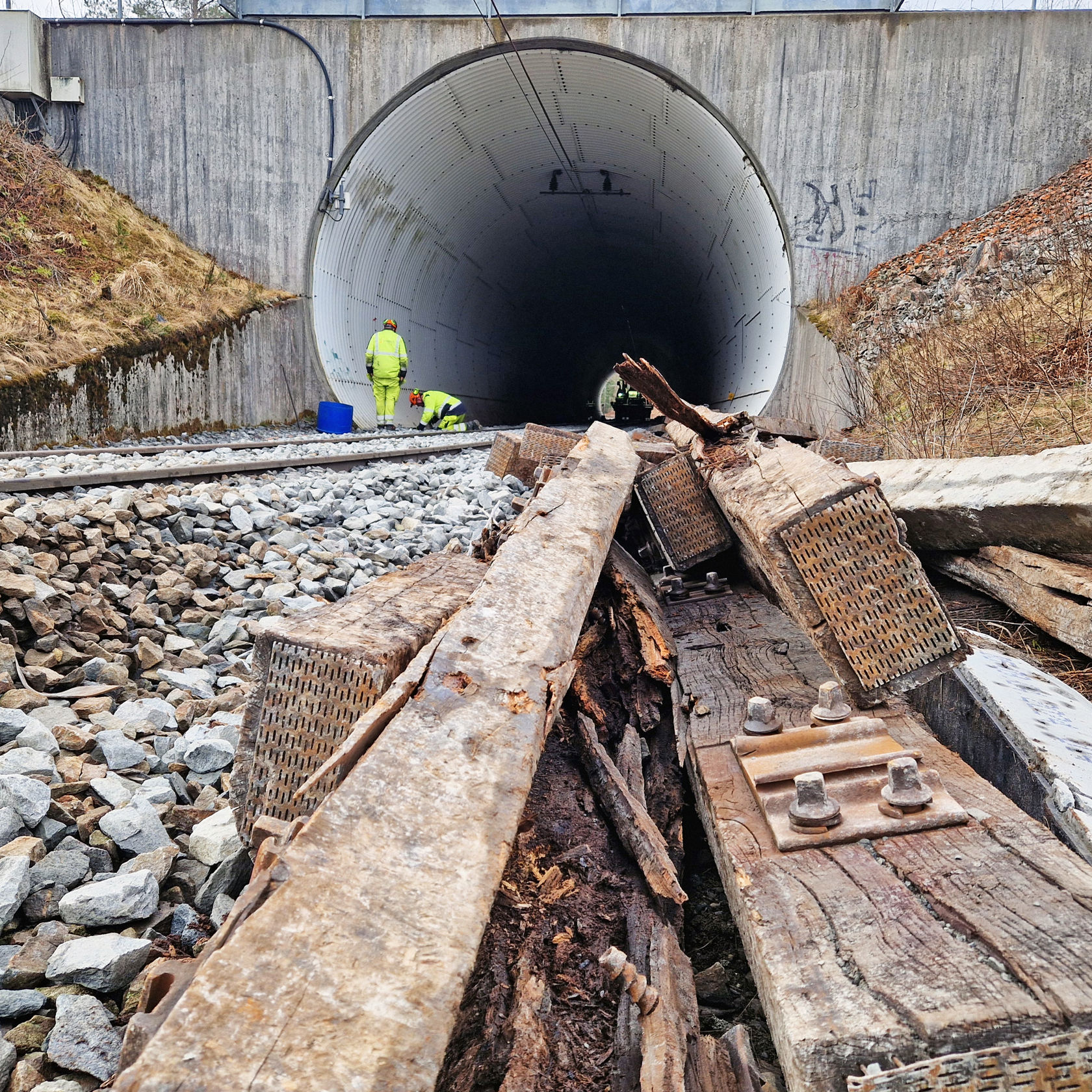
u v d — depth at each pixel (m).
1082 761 2.11
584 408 43.97
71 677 4.04
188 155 19.28
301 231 19.19
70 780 3.08
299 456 9.89
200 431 16.81
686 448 4.64
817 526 2.43
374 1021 1.07
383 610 2.62
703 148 19.03
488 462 9.87
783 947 1.42
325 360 19.72
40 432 12.92
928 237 17.58
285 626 2.37
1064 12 16.80
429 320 24.92
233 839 2.73
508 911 1.83
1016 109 17.20
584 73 18.52
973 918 1.40
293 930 1.16
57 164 18.70
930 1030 1.16
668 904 2.02
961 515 3.96
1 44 18.77
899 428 8.00
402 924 1.22
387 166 19.78
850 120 17.55
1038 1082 1.12
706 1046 1.58
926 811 1.76
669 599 4.20
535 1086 1.39
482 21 18.00
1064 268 9.04
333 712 2.22
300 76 18.72
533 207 25.23
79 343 14.12
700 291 27.55
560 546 2.83
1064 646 3.74
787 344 18.09
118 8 19.03
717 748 2.34
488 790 1.54
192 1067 0.97
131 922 2.42
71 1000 2.08
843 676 2.45
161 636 4.90
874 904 1.50
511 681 1.90
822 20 17.33
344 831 1.35
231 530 6.66
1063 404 6.42
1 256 15.62
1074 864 1.54
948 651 2.40
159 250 18.55
